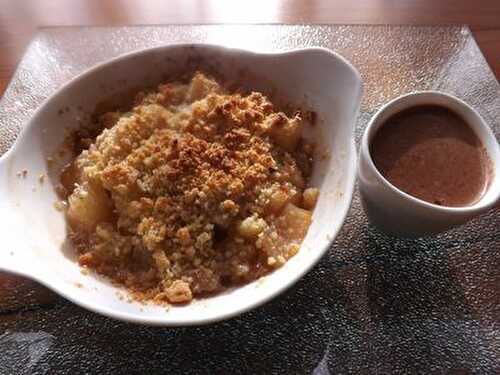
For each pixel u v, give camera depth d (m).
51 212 0.20
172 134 0.20
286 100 0.22
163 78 0.23
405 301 0.19
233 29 0.29
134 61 0.22
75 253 0.19
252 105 0.21
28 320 0.19
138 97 0.22
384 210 0.19
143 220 0.19
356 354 0.18
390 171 0.19
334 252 0.20
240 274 0.18
